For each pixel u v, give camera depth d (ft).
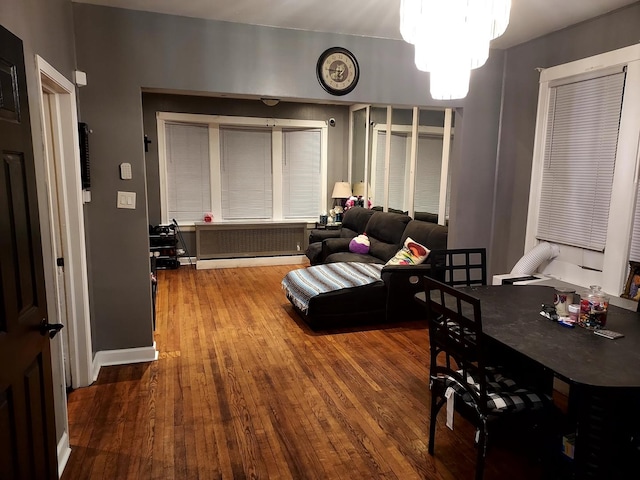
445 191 16.48
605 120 10.43
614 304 8.95
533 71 12.37
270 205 23.90
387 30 11.43
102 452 7.50
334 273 15.05
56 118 8.80
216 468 7.14
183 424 8.34
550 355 5.87
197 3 9.70
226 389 9.70
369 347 12.14
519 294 8.87
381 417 8.67
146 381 10.02
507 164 13.46
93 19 9.90
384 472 7.11
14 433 4.73
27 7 6.37
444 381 7.21
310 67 11.60
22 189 5.13
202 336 12.87
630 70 9.70
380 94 12.30
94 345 10.58
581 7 9.91
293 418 8.60
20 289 4.98
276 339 12.68
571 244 11.48
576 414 6.44
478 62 7.00
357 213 21.38
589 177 10.91
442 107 13.35
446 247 14.76
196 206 22.70
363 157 23.02
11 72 4.88
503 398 6.48
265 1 9.53
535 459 7.45
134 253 10.75
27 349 5.12
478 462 6.38
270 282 19.38
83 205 9.71
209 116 21.95
